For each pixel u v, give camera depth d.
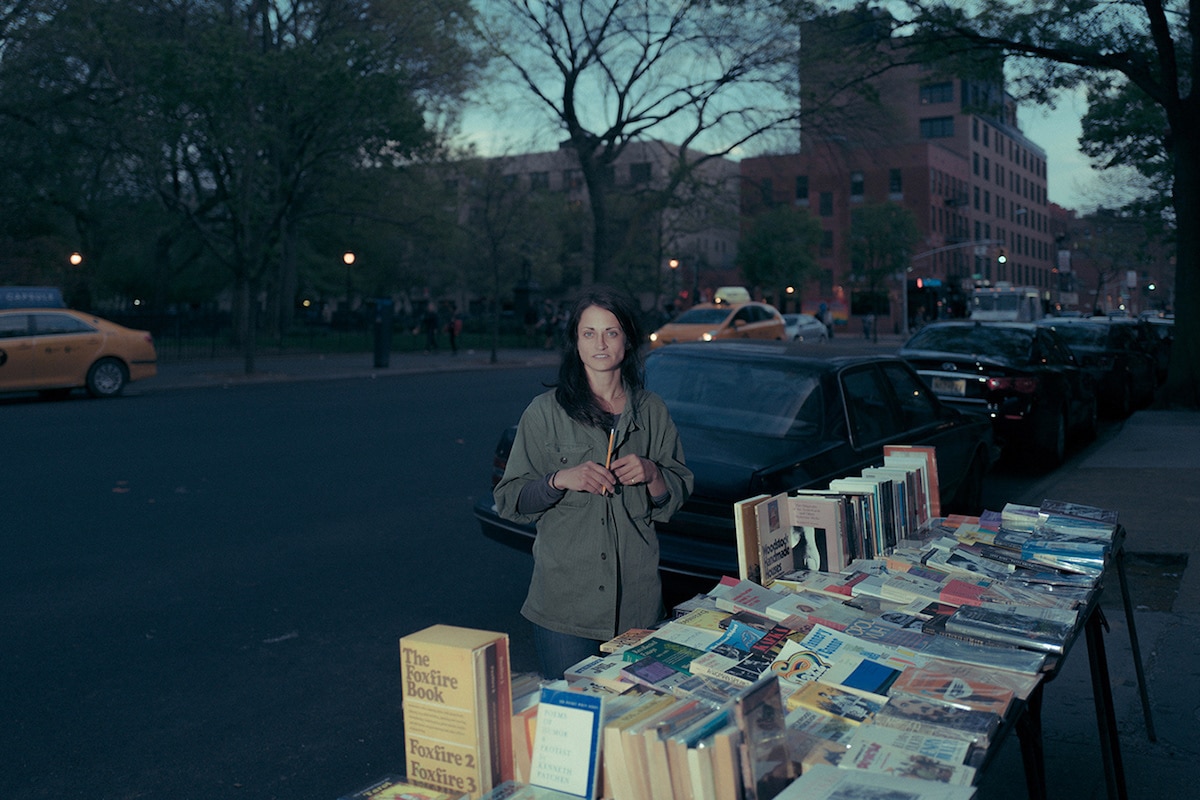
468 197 39.28
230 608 5.93
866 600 2.77
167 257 41.69
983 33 17.73
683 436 5.70
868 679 2.21
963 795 1.60
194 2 24.30
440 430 14.30
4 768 3.87
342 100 21.61
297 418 15.33
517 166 42.84
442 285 71.12
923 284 71.62
